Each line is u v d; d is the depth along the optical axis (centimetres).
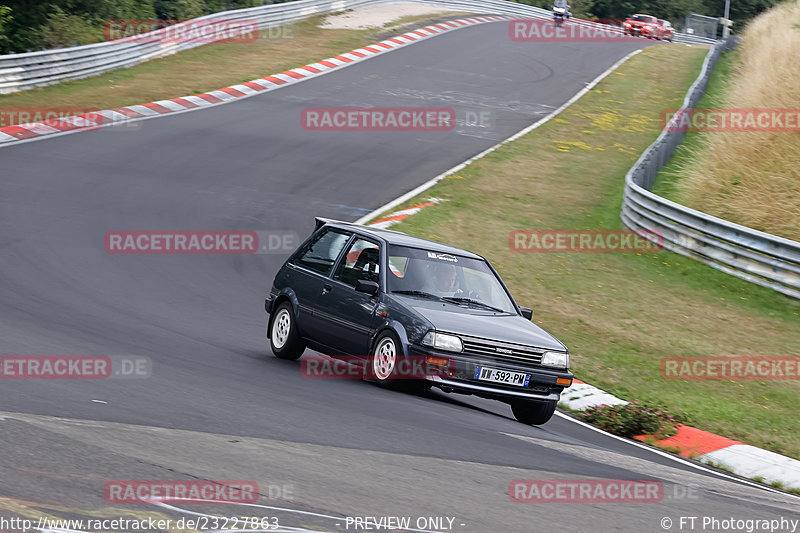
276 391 2719
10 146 7250
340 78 11831
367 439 2238
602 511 1920
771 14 14888
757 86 8531
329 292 3309
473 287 3300
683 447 3091
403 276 3206
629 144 10150
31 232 5094
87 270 4550
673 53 16300
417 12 17700
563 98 12200
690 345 4566
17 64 9450
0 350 2814
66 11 12850
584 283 5544
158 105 9438
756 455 3045
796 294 5397
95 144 7644
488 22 17700
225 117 9244
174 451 1900
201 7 15900
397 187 7462
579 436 2994
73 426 2005
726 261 5869
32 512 1445
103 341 3197
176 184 6731
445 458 2166
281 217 6247
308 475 1844
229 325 3978
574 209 7438
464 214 6894
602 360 4162
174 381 2664
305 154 8150
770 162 7056
